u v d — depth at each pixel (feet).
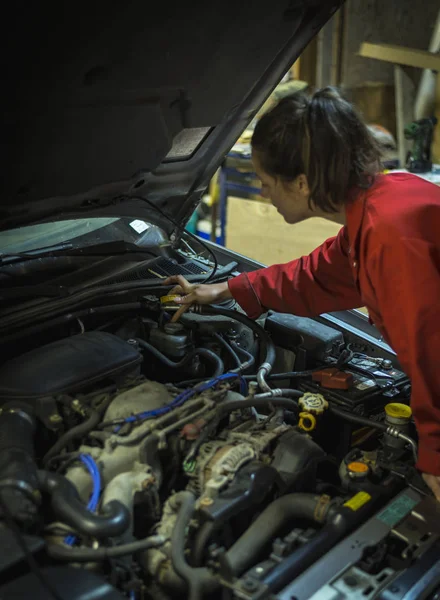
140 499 3.69
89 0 3.36
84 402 4.22
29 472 3.52
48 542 3.45
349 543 3.67
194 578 3.29
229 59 4.54
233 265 6.82
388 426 4.53
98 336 4.77
